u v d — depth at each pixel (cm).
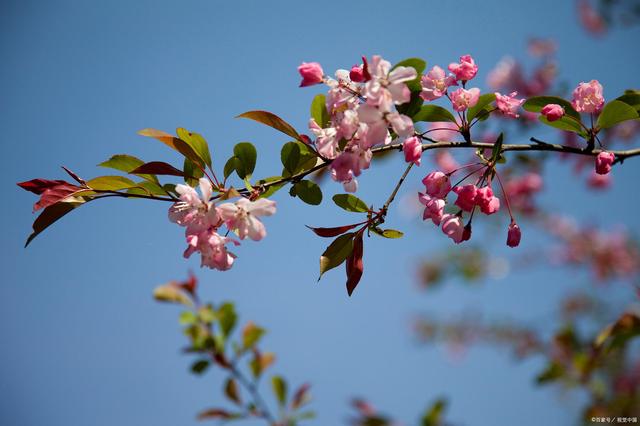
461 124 112
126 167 113
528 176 211
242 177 112
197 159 111
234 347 138
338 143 110
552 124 114
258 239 108
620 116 112
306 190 112
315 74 109
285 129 110
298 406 140
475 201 110
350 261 111
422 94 110
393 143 122
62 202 110
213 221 108
